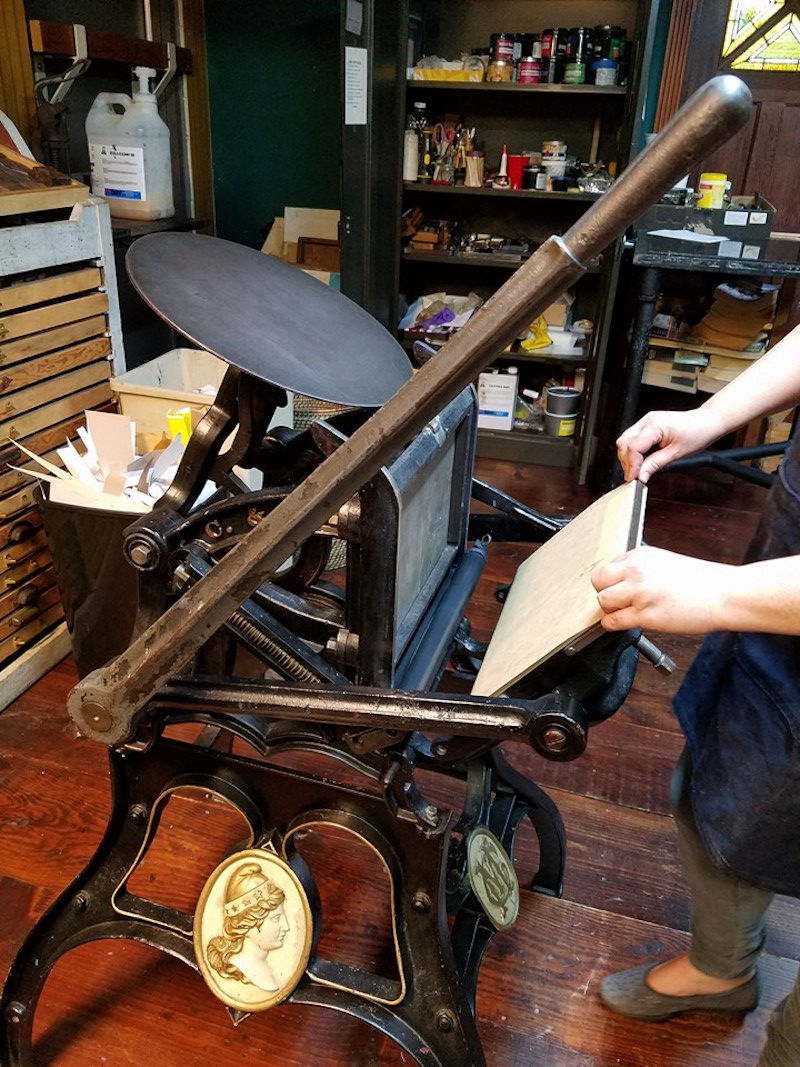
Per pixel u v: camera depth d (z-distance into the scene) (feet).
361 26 7.91
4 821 5.23
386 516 2.86
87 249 6.15
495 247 10.39
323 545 3.51
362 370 3.46
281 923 3.42
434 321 10.53
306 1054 4.07
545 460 10.77
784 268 8.07
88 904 3.69
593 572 2.78
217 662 3.70
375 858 5.11
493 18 9.96
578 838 5.31
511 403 10.73
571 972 4.49
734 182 10.02
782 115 9.57
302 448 3.85
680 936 4.70
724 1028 4.26
